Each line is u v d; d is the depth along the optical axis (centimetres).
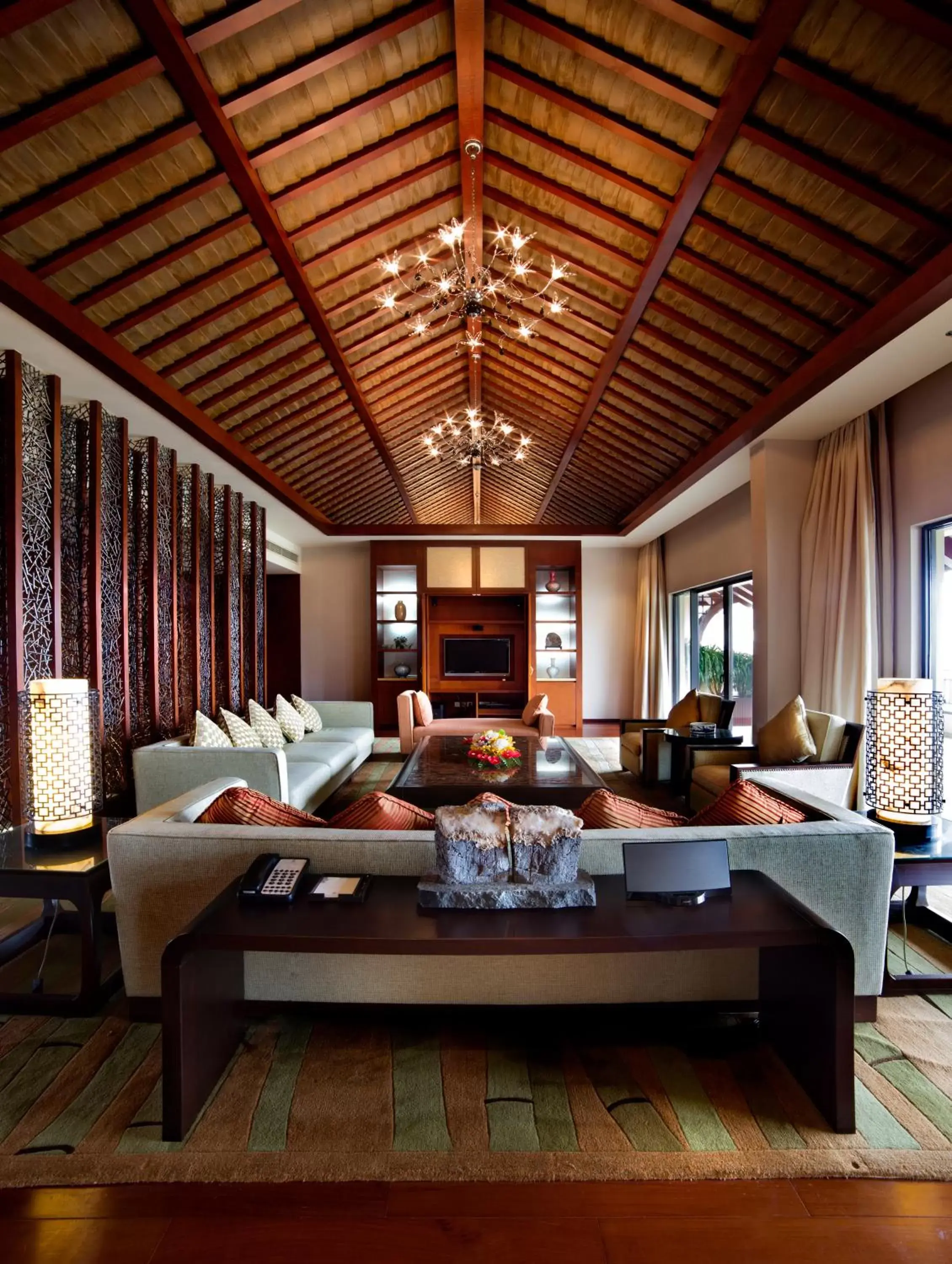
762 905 156
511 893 154
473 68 229
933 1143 141
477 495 722
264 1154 138
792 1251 117
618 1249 118
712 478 519
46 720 220
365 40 212
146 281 283
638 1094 156
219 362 365
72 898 189
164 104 212
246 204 262
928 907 262
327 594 852
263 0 186
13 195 220
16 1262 116
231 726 403
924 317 263
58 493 325
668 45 210
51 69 188
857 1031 182
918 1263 115
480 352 455
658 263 303
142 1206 127
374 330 399
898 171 222
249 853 178
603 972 181
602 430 527
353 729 577
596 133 256
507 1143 141
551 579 819
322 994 181
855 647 389
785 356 342
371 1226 122
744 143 237
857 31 188
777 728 360
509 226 333
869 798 248
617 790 488
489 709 823
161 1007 170
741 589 625
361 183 283
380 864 176
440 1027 183
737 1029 183
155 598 419
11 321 266
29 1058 170
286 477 575
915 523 362
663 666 795
